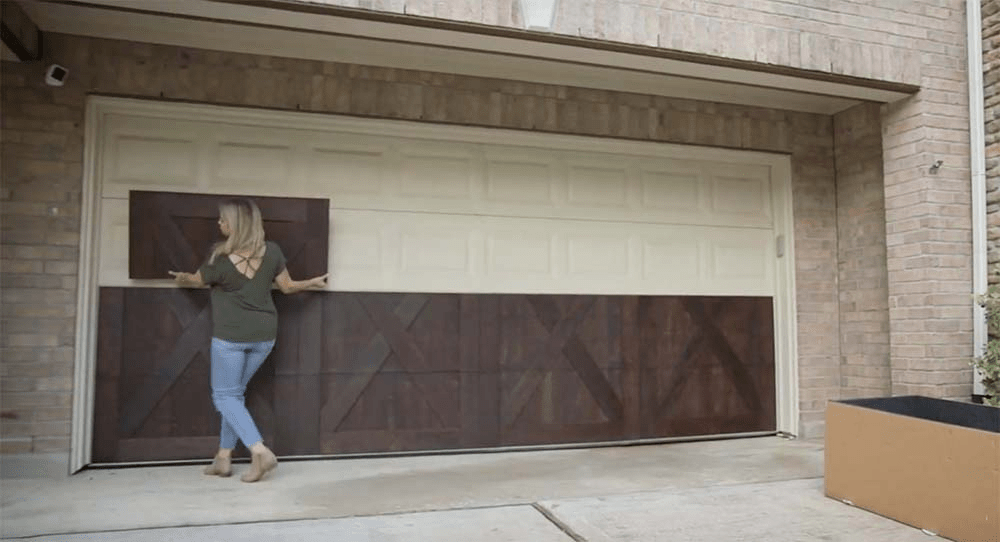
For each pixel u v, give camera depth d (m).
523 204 5.66
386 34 4.39
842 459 4.06
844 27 5.09
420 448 5.30
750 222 6.27
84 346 4.69
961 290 5.23
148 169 4.94
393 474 4.70
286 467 4.87
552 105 5.63
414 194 5.43
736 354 6.14
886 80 5.15
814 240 6.27
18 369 4.54
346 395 5.18
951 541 3.39
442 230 5.46
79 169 4.70
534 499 4.11
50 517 3.67
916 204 5.28
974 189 5.26
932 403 4.25
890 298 5.48
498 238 5.59
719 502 4.03
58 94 4.70
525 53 4.68
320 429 5.12
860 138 6.12
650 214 5.98
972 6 5.36
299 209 5.11
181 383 4.91
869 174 6.02
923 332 5.18
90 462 4.75
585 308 5.74
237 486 4.34
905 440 3.67
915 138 5.30
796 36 4.95
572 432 5.63
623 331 5.82
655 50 4.61
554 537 3.42
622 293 5.85
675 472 4.80
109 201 4.88
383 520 3.67
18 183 4.60
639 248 5.93
